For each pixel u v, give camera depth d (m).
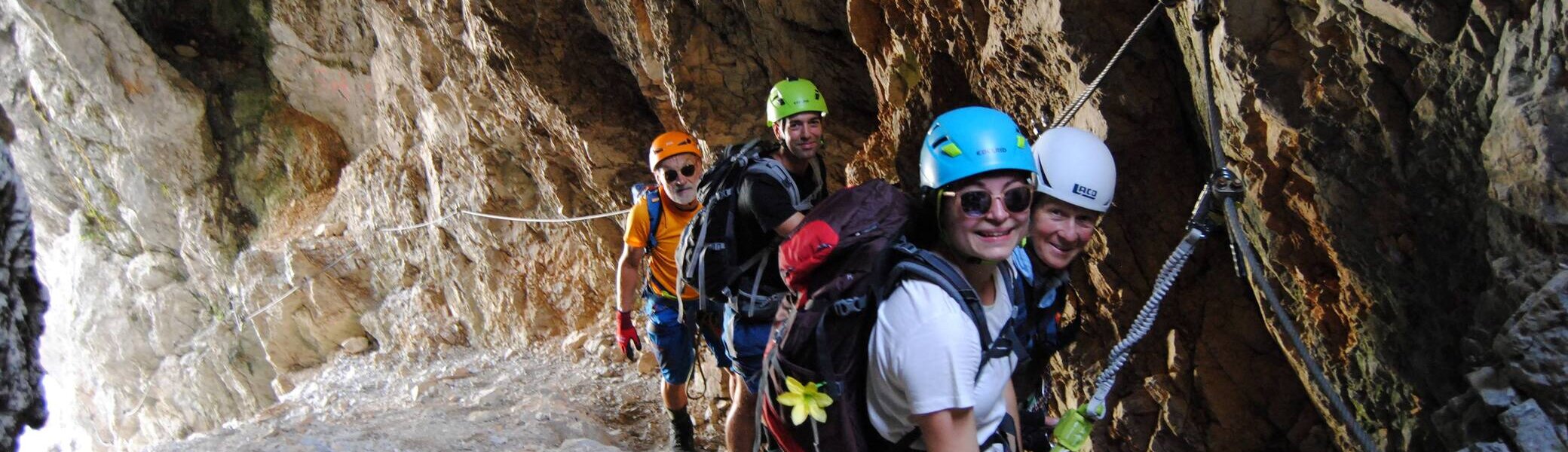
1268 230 3.11
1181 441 3.89
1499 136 2.32
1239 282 3.70
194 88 11.35
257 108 11.60
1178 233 3.76
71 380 14.38
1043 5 3.52
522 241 8.83
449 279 9.73
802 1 5.39
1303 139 2.83
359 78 10.82
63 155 12.27
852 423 2.03
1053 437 2.42
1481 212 2.46
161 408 12.76
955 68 4.47
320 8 10.63
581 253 8.40
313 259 10.76
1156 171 3.70
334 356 10.73
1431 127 2.54
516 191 8.70
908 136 4.79
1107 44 3.43
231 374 11.84
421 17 8.26
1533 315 2.22
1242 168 3.14
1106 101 3.54
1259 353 3.71
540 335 8.73
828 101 5.73
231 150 11.60
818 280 2.06
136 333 12.84
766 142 3.69
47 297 3.82
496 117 8.24
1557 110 2.19
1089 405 2.19
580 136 7.20
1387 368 2.86
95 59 11.04
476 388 7.92
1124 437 4.06
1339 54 2.67
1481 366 2.41
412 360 9.77
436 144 9.25
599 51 7.09
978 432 2.10
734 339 3.59
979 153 1.95
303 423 6.41
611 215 7.33
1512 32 2.28
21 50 11.57
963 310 1.94
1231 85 2.92
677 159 4.27
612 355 7.68
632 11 6.00
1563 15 2.14
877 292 1.97
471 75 8.16
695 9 5.75
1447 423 2.45
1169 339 3.90
